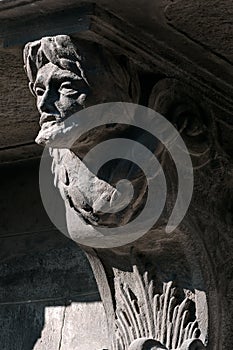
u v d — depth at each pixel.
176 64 3.79
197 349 3.78
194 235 3.83
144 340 3.81
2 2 3.56
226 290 3.94
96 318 4.48
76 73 3.55
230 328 3.94
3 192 4.79
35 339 4.61
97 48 3.58
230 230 3.99
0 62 3.81
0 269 4.76
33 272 4.68
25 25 3.62
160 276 3.89
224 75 3.90
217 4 3.46
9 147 4.61
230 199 4.03
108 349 4.02
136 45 3.65
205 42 3.71
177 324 3.84
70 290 4.57
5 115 4.23
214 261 3.90
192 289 3.86
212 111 3.95
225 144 4.01
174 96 3.81
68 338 4.53
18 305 4.69
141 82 3.73
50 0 3.50
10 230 4.77
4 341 4.68
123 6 3.50
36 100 3.98
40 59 3.60
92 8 3.49
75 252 4.59
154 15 3.55
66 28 3.54
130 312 3.94
